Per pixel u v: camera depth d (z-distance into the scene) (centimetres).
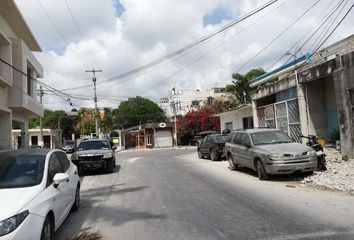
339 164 1363
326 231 632
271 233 634
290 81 1997
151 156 3194
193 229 685
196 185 1229
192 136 5988
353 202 855
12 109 2292
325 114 1892
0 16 2123
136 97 8212
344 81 1474
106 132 7975
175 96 7981
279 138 1409
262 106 2481
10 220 488
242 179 1328
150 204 942
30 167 659
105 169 1855
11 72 2055
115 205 957
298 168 1202
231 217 758
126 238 652
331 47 1883
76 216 841
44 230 550
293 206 833
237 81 4806
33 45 2819
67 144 5969
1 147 1962
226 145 1702
